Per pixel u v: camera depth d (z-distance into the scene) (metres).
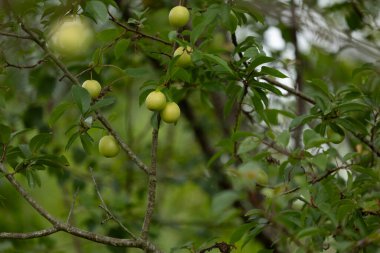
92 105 2.00
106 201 2.59
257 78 2.11
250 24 2.72
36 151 2.03
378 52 2.36
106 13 1.99
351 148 2.37
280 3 2.32
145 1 2.54
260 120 2.38
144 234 1.99
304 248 1.86
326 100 2.06
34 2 2.01
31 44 2.32
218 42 2.64
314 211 1.92
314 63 2.78
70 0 1.99
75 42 2.06
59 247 2.67
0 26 2.01
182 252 2.49
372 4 2.47
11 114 2.71
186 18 2.02
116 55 2.12
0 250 2.51
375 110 2.07
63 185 2.72
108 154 2.02
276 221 1.87
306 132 1.88
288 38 2.63
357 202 1.92
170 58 2.03
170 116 1.97
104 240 1.97
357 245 1.83
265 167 1.98
